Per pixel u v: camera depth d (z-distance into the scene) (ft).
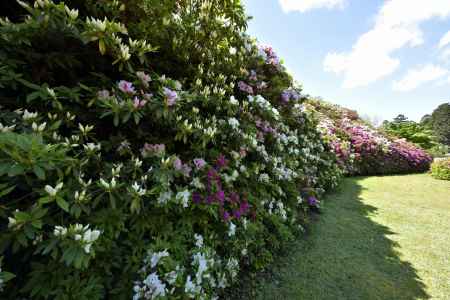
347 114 37.06
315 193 13.09
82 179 4.04
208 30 7.76
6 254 3.58
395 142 33.55
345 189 19.84
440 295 7.26
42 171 2.88
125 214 4.14
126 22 5.81
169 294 4.22
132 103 4.33
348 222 12.60
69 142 4.13
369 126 36.68
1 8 4.95
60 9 4.12
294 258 8.61
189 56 7.48
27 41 4.05
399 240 10.89
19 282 3.59
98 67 5.44
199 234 5.89
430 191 20.83
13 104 4.38
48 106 4.66
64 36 4.45
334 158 19.67
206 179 5.87
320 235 10.75
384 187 21.65
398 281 7.84
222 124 6.92
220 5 7.84
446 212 15.15
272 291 6.74
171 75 6.97
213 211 5.59
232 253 6.34
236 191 7.11
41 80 4.74
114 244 4.05
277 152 10.36
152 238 4.64
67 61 4.67
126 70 5.54
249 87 8.86
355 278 7.80
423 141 44.32
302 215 11.35
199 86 6.84
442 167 27.20
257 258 7.32
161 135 5.85
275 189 9.07
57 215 3.71
